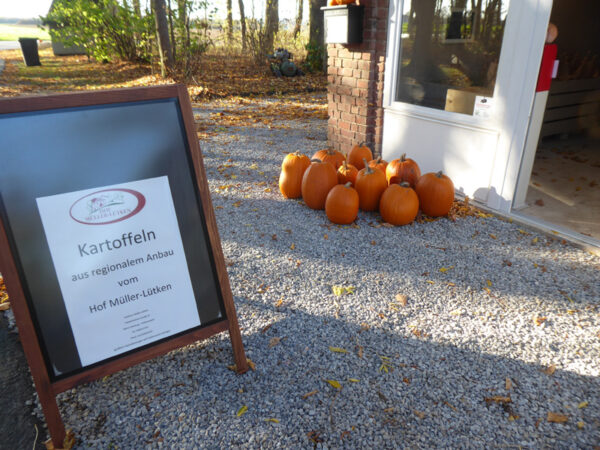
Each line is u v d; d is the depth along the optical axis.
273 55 13.88
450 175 4.43
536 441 1.87
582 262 3.26
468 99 4.05
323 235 3.75
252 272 3.21
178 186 2.02
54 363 1.83
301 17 18.73
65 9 13.52
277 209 4.30
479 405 2.05
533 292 2.92
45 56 21.14
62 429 1.87
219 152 6.14
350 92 5.27
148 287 2.00
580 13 6.96
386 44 4.70
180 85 1.94
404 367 2.29
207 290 2.14
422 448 1.84
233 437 1.91
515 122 3.69
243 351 2.24
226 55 16.84
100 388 2.19
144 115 1.90
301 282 3.07
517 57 3.53
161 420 2.00
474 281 3.05
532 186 4.67
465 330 2.56
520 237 3.66
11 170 1.68
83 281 1.86
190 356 2.39
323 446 1.85
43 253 1.77
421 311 2.74
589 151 5.99
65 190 1.79
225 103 9.95
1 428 1.99
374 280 3.08
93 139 1.82
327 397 2.11
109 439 1.91
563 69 6.34
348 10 4.65
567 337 2.50
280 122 8.12
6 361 2.40
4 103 1.64
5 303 2.87
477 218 4.02
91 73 14.34
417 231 3.80
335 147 5.79
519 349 2.40
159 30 11.66
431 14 4.17
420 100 4.55
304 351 2.41
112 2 12.62
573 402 2.06
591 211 4.04
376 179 3.99
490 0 3.64
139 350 2.00
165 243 2.02
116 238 1.91
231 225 3.97
